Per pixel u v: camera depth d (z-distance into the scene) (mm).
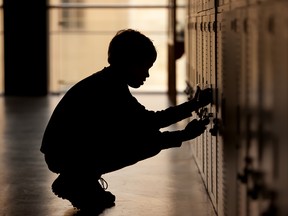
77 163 4387
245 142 2934
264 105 2521
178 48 12133
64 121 4348
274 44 2336
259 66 2588
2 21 13172
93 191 4461
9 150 7016
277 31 2283
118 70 4324
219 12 3852
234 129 3246
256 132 2684
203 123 4281
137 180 5469
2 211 4438
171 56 12367
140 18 14203
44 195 4906
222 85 3705
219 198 4023
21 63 12969
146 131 4324
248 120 2852
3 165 6168
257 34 2619
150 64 4324
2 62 13242
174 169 5949
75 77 13844
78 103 4336
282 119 2250
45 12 12938
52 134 4367
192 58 6363
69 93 4410
